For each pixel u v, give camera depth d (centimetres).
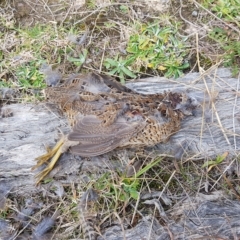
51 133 118
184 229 113
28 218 115
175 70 122
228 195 115
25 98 121
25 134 118
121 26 125
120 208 115
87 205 115
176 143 117
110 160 116
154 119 112
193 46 124
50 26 126
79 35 125
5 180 116
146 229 113
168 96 114
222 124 118
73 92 114
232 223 113
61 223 115
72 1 127
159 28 125
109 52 124
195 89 121
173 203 115
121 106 112
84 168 116
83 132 112
